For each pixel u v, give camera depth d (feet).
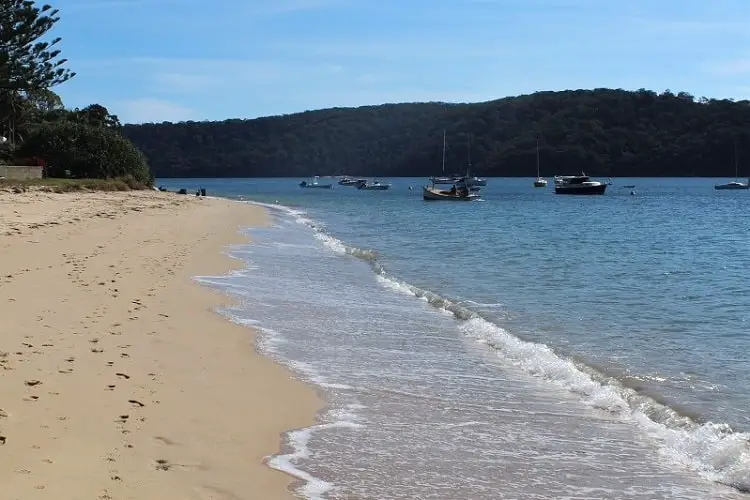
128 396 25.82
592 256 91.71
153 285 50.62
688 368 35.86
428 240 110.01
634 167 554.46
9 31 212.84
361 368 34.14
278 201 270.26
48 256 58.95
